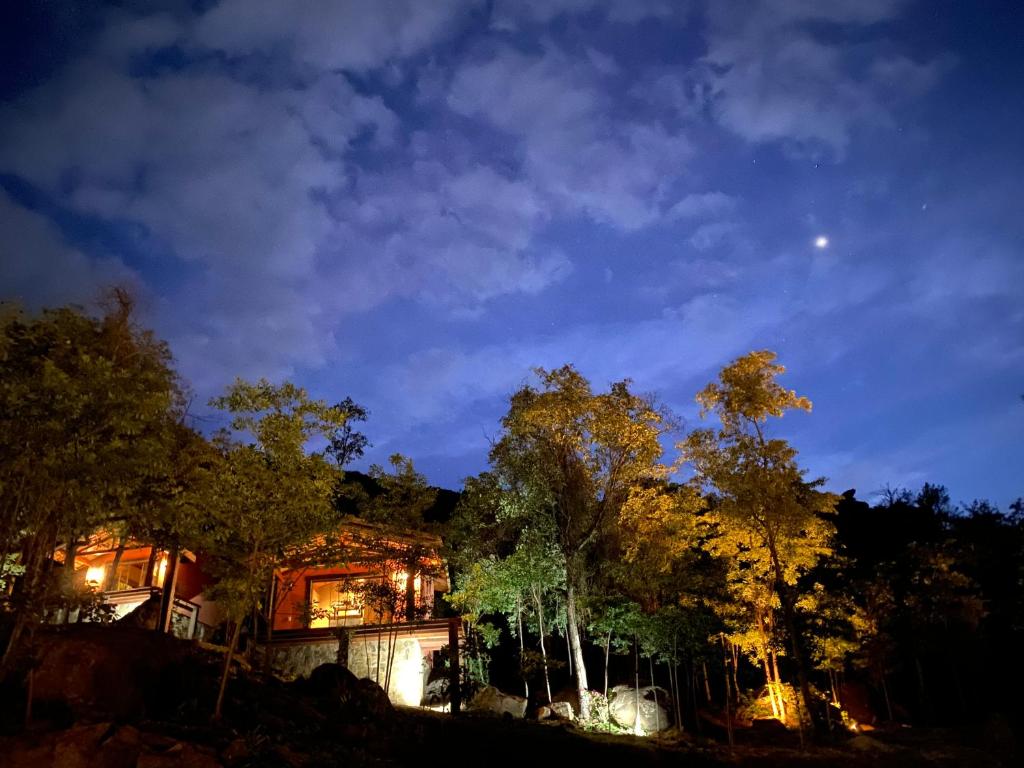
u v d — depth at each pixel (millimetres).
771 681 23219
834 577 26047
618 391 26375
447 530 21266
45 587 11719
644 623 22000
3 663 11195
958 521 30406
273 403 14477
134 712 12461
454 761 15094
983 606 25094
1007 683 26844
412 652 23281
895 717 26344
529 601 27094
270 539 14727
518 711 22688
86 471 10922
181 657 14352
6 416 10539
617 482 26109
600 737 19453
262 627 24109
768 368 20000
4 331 12062
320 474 14445
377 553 21016
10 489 10758
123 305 16125
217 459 14695
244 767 11398
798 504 19109
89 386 11086
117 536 15633
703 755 17984
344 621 23953
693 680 25969
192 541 15633
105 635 13172
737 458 19328
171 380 16672
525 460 26609
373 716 16609
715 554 22031
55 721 11070
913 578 24844
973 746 19953
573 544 26156
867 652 23719
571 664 26031
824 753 18703
